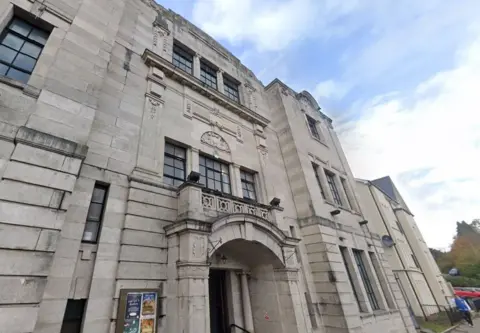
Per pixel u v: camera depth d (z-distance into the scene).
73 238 5.89
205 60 14.12
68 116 6.30
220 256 9.44
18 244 4.52
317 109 21.80
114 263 6.31
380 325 12.56
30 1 7.25
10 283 4.23
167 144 9.76
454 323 20.53
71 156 5.86
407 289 21.95
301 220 13.55
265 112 17.03
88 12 8.27
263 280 9.96
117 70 9.24
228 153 11.94
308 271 12.14
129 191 7.36
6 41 6.68
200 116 11.48
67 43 7.24
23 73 6.59
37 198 5.03
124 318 5.71
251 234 8.67
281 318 8.97
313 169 16.12
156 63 10.57
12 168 4.96
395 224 26.69
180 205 7.90
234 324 8.90
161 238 7.36
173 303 6.38
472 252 56.28
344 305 10.92
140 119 8.98
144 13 11.95
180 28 13.62
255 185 12.77
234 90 15.66
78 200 6.33
